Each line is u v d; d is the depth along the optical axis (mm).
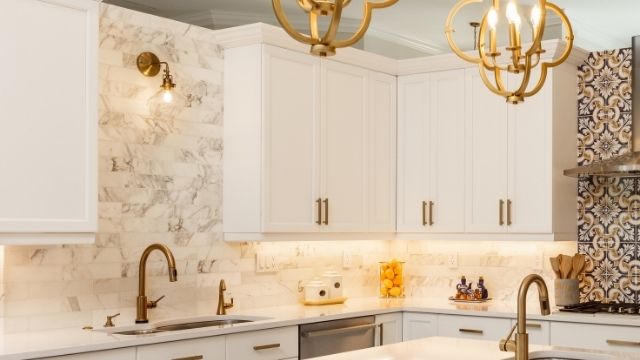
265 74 4691
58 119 3643
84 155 3729
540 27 2391
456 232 5359
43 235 3584
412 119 5559
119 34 4340
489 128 5250
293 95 4859
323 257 5465
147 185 4441
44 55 3604
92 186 3748
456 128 5383
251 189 4699
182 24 4664
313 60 4988
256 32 4668
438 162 5441
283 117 4789
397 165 5605
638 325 4383
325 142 5043
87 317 4121
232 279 4863
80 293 4098
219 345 3963
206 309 4699
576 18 6441
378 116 5473
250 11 6496
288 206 4801
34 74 3568
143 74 4438
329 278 5230
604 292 5145
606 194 5168
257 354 4172
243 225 4730
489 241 5520
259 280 5027
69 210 3666
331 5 1938
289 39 4809
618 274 5102
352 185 5234
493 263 5535
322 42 1940
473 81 5324
